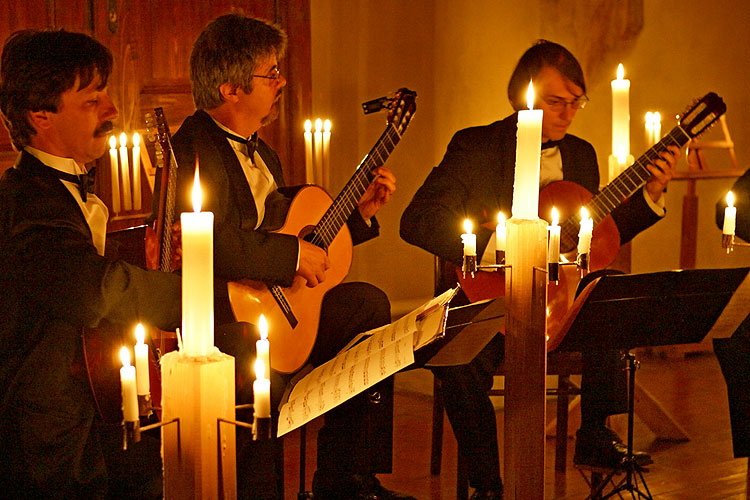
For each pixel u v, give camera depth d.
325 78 5.15
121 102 4.08
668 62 6.09
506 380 1.71
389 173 2.90
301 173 4.95
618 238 3.09
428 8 5.58
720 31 6.18
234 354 2.24
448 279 3.03
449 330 2.02
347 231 2.88
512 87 3.13
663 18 6.04
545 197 3.04
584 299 2.25
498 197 3.04
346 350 1.92
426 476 3.12
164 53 4.29
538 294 1.66
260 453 2.07
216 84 2.64
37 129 1.92
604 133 6.01
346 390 1.72
